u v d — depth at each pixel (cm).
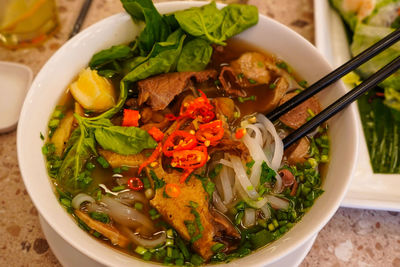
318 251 26
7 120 30
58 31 36
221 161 24
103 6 37
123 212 23
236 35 29
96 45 27
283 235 21
